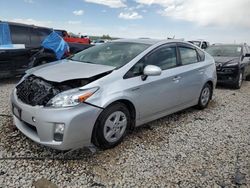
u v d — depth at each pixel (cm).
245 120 536
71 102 316
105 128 351
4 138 379
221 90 865
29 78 378
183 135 436
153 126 467
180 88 479
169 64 463
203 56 571
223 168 337
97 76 354
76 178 298
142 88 392
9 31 793
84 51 491
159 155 362
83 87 329
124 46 452
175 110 489
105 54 439
